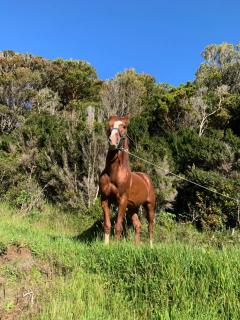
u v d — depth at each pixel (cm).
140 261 677
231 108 2339
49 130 1759
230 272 588
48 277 695
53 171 1543
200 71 3681
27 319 550
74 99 3719
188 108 2272
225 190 1307
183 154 1599
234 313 541
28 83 3406
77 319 541
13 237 819
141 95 2728
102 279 687
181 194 1448
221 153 1508
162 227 1229
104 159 1485
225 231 1218
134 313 574
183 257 646
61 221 1355
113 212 1307
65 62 4053
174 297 587
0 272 690
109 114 2258
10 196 1505
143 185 1023
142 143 1552
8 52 4422
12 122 2955
